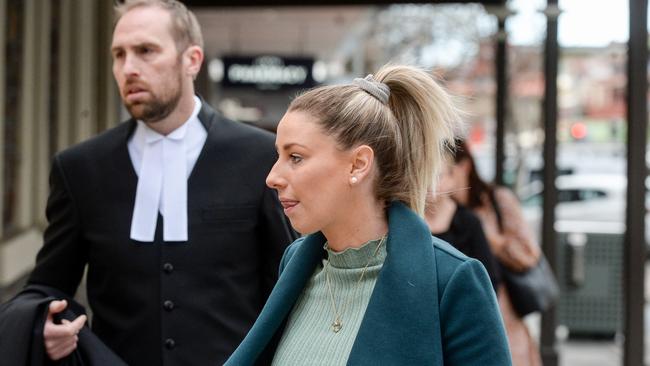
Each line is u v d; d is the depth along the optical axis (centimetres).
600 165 1731
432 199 236
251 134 298
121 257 284
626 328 536
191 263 283
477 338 193
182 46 290
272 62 1725
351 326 203
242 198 288
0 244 556
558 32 720
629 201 530
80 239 294
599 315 895
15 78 610
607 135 3036
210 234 285
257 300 290
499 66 877
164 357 279
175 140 290
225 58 1719
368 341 194
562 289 895
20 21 612
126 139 294
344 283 209
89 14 752
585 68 3062
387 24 1905
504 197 493
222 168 291
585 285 893
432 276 197
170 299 280
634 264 532
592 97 3070
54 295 287
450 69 1891
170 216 285
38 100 646
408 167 209
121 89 289
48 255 294
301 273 217
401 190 208
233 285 284
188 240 284
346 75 2594
